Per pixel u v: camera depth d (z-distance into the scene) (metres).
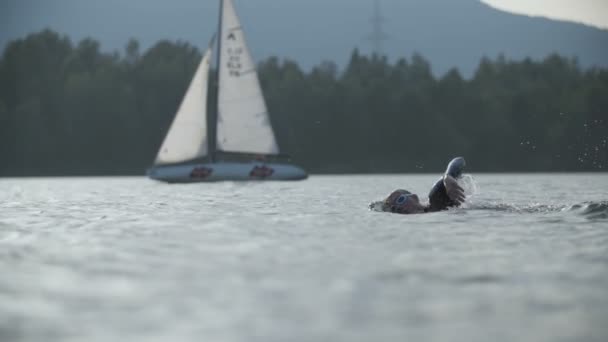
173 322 16.00
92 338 14.80
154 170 139.62
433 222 39.69
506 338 14.59
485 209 47.00
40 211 52.16
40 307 17.50
